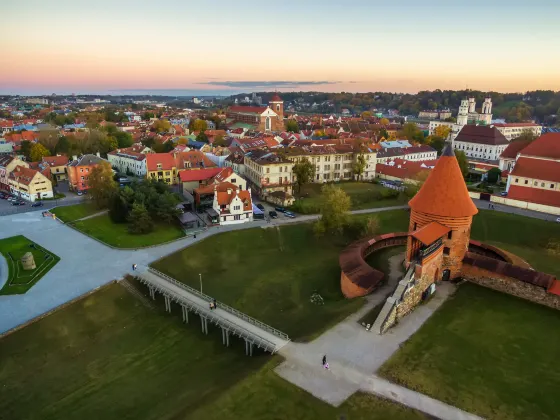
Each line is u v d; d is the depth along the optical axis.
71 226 93.69
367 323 52.34
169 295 63.66
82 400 46.28
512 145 130.50
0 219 98.25
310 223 94.56
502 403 40.03
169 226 93.56
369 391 41.12
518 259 66.44
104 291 65.56
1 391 47.69
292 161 116.50
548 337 49.91
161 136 194.38
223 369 50.19
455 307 56.41
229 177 107.56
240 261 80.81
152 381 49.03
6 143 175.62
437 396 40.69
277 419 38.09
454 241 61.88
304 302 65.19
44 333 56.34
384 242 75.38
